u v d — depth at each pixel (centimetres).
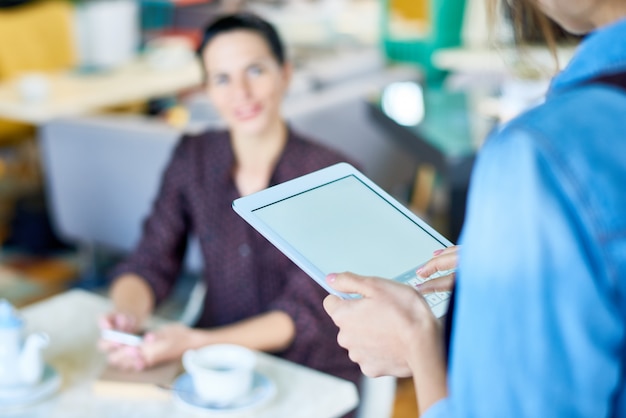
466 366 70
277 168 200
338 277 87
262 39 201
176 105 452
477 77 419
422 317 83
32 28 483
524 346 67
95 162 357
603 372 67
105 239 367
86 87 403
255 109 198
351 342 86
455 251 96
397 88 381
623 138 67
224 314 206
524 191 67
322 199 103
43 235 422
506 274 67
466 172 287
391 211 104
